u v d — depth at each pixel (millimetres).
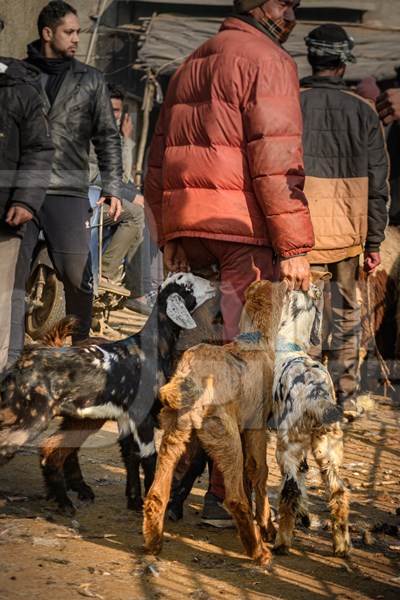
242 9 6043
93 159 9141
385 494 7156
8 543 5535
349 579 5391
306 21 22109
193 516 6387
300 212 5812
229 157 5867
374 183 8305
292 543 5941
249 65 5793
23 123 6645
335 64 8188
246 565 5504
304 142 8086
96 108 7809
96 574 5172
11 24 15227
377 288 10359
